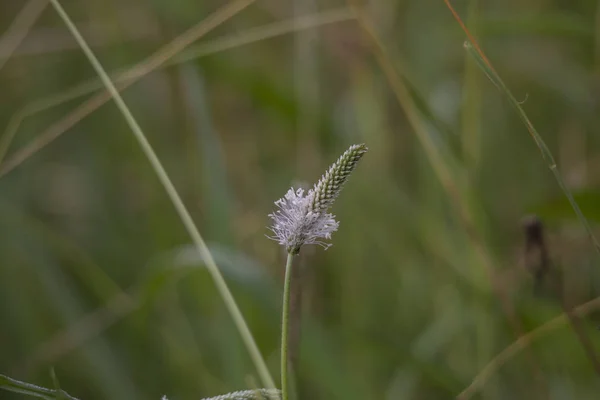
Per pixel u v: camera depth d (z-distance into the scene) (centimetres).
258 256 150
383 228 161
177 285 153
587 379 126
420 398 133
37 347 143
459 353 140
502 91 97
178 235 163
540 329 106
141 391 134
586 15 179
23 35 150
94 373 132
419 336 145
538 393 125
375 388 131
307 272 134
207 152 129
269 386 90
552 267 108
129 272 162
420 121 128
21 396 128
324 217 82
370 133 164
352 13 132
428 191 160
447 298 147
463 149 135
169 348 142
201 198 165
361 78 164
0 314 146
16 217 147
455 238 150
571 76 170
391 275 159
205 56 153
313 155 162
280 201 83
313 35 164
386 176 164
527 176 173
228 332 118
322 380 116
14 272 150
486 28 148
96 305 150
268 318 120
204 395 129
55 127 124
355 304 150
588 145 170
